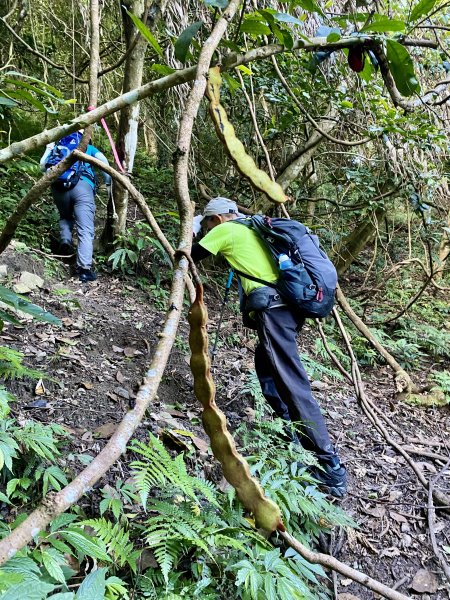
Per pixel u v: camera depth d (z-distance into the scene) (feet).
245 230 8.66
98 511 6.73
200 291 2.16
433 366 16.72
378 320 18.40
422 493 9.73
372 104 11.59
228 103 14.60
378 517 8.93
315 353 14.82
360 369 15.34
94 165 2.78
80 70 17.71
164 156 22.16
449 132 12.92
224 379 11.71
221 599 5.90
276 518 2.14
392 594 4.63
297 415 8.64
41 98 10.69
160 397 10.29
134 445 8.04
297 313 8.73
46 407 8.40
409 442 11.46
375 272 21.94
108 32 18.06
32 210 15.92
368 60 4.48
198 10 12.32
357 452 10.73
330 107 15.11
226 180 18.74
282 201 2.62
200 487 6.34
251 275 8.55
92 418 8.59
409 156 13.17
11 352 7.03
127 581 5.84
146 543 6.42
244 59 3.61
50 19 18.15
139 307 13.69
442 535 8.81
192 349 2.14
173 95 16.15
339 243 19.90
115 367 10.43
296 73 12.26
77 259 14.14
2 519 6.10
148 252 15.89
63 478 6.48
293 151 18.67
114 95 18.56
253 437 9.68
